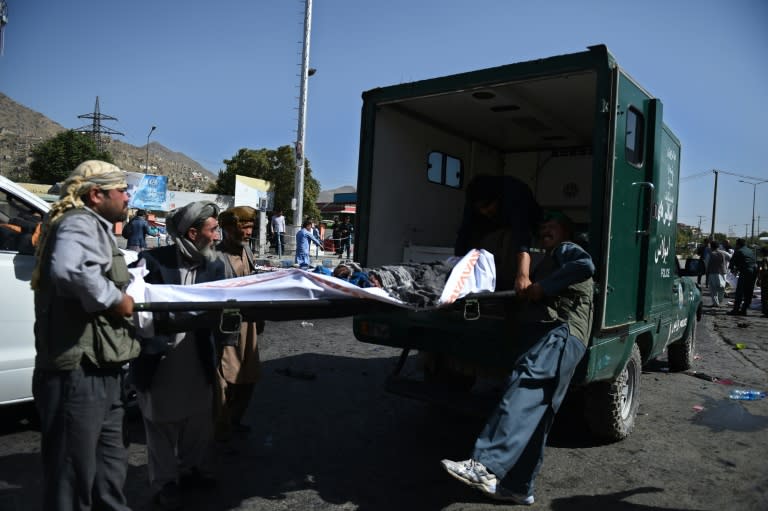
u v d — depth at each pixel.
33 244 4.11
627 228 4.04
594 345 3.67
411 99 4.87
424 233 5.95
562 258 3.47
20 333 3.98
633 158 4.15
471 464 2.97
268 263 17.80
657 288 5.00
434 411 5.16
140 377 3.04
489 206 4.47
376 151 5.17
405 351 4.38
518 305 3.73
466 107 5.45
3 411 4.71
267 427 4.59
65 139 61.34
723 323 12.22
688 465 4.16
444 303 3.29
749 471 4.07
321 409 5.09
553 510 3.39
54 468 2.44
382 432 4.61
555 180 7.69
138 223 15.86
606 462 4.17
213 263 3.35
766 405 5.79
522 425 3.07
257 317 2.82
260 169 44.69
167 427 3.17
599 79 3.68
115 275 2.52
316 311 2.96
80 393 2.42
